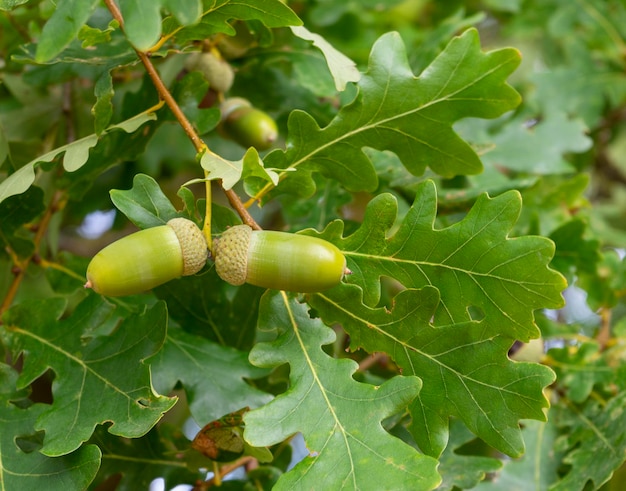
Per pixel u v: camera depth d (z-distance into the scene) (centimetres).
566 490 38
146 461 38
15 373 35
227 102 42
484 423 33
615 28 59
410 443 36
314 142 35
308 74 42
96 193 49
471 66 35
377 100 35
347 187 36
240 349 38
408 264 34
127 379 34
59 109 46
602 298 45
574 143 52
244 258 32
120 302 38
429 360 34
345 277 34
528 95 57
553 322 44
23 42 44
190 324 38
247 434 32
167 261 31
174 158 53
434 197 34
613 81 58
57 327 36
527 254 32
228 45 41
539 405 32
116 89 47
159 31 29
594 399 41
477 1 66
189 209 33
